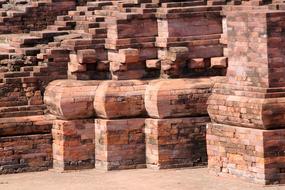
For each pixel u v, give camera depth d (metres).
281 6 34.12
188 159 35.62
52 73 36.97
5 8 43.19
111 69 36.38
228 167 33.69
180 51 35.69
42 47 37.78
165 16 35.91
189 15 36.09
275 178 32.53
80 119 36.06
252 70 33.16
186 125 35.53
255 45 33.03
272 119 32.41
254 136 32.69
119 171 35.62
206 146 35.34
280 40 32.78
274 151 32.50
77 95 35.91
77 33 38.09
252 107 32.62
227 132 33.62
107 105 35.50
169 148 35.47
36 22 41.41
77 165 36.06
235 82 33.78
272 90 32.62
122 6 37.12
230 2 36.81
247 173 33.03
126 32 36.12
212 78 35.91
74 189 33.25
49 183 34.28
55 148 36.34
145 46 36.25
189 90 35.47
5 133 36.03
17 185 34.19
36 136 36.31
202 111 35.62
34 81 36.78
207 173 34.56
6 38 39.38
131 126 35.81
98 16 37.91
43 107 36.78
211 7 36.28
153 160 35.59
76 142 36.03
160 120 35.38
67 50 36.94
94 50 36.34
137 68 36.28
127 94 35.72
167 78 36.03
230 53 33.97
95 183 33.97
